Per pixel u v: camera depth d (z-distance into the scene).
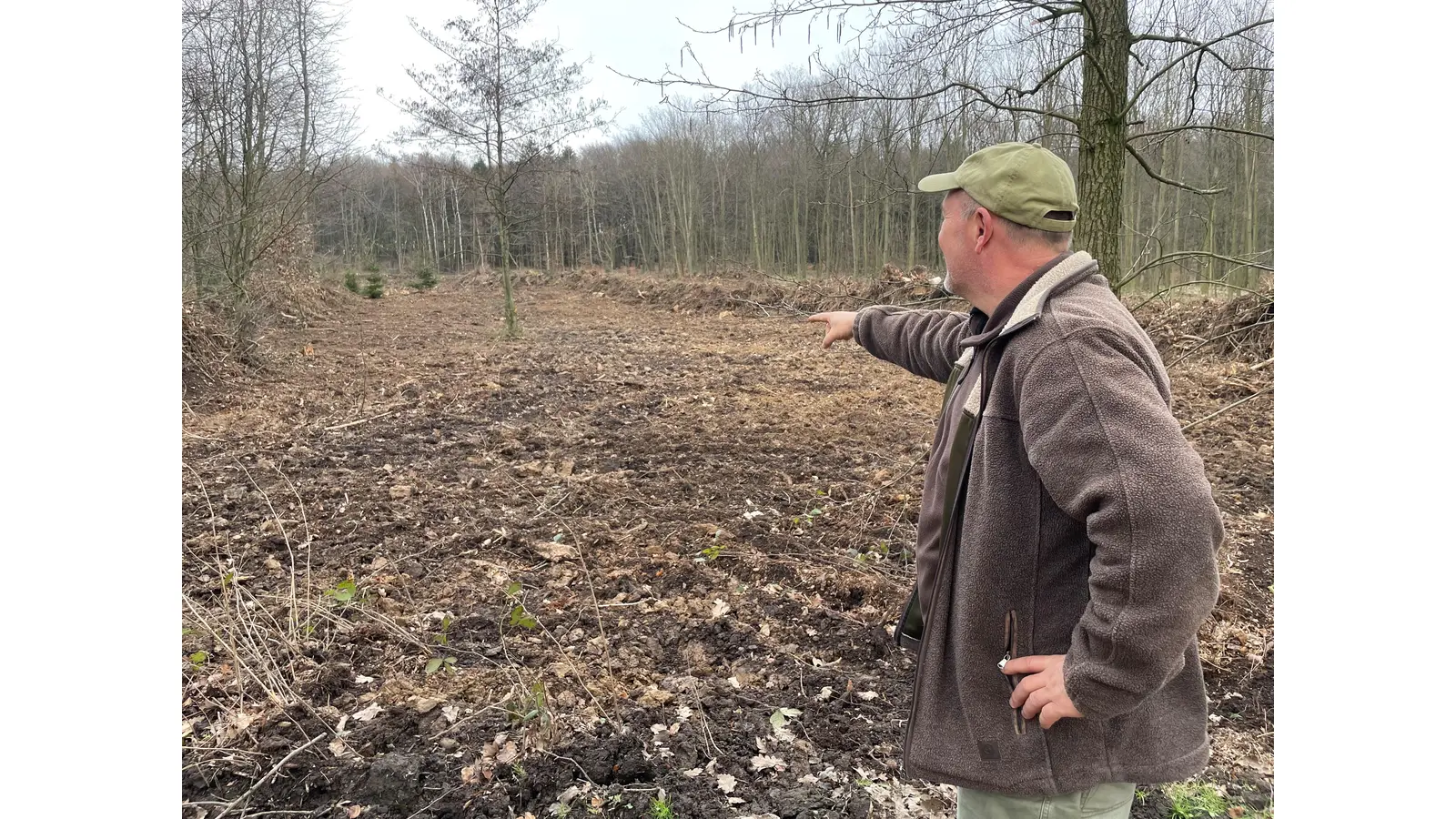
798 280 19.55
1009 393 1.41
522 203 20.73
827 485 5.10
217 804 2.26
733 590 3.63
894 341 2.22
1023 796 1.43
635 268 37.91
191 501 4.80
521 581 3.74
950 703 1.51
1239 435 6.06
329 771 2.38
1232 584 3.57
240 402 7.97
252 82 12.12
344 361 10.80
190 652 3.03
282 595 3.49
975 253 1.55
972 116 4.36
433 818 2.23
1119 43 3.82
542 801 2.29
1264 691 2.82
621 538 4.24
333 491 5.04
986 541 1.41
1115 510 1.19
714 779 2.37
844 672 2.97
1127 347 1.30
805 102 4.06
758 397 8.05
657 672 2.98
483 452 5.99
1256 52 3.98
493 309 20.06
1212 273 13.65
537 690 2.63
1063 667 1.30
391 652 3.06
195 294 10.34
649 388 8.60
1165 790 2.32
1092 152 3.92
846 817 2.22
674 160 34.28
